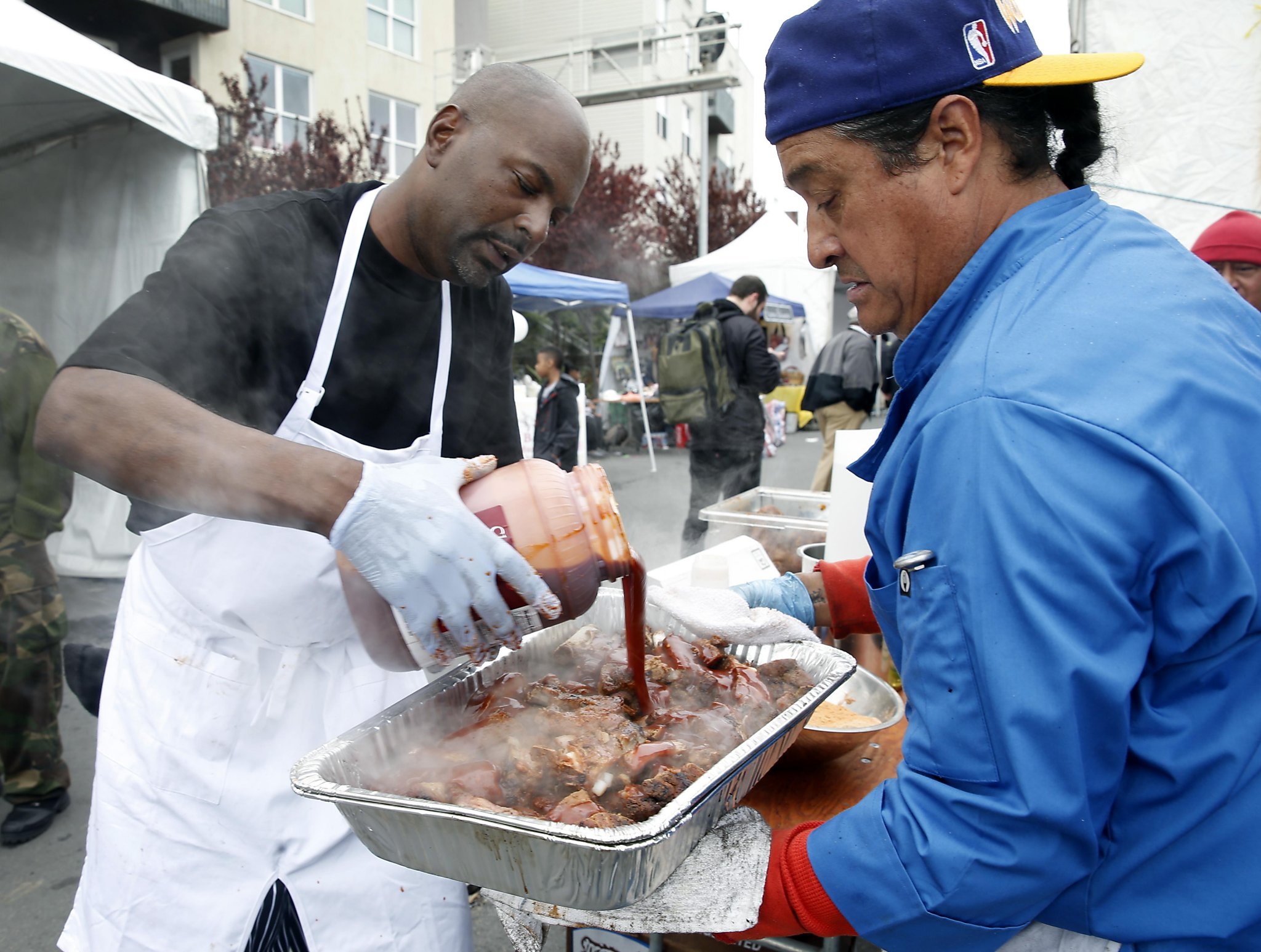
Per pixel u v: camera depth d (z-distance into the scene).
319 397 1.50
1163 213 3.70
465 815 0.99
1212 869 0.91
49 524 3.17
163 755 1.47
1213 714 0.90
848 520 2.53
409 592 1.08
